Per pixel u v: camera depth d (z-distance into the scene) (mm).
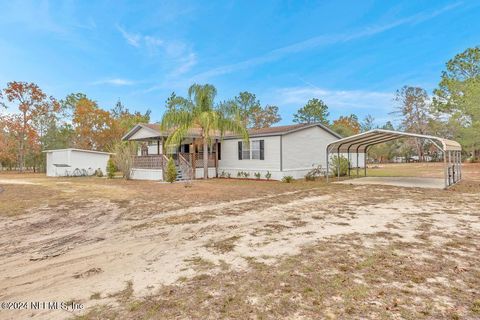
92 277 3645
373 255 4223
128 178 19594
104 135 36969
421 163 41938
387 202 8914
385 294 3031
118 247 4867
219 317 2650
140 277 3619
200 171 19734
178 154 19281
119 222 6691
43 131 37844
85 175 26000
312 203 8906
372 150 44906
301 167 18594
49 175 27000
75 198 10367
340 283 3316
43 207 8578
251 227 6020
